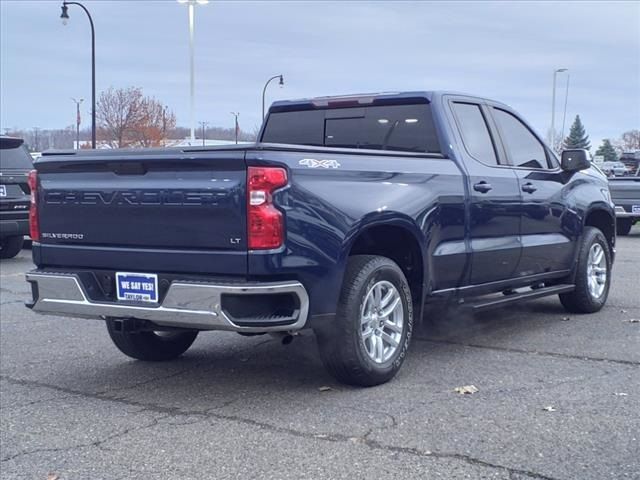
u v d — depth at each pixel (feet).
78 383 19.56
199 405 17.44
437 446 14.53
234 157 15.89
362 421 15.98
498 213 22.12
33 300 18.67
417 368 20.06
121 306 17.13
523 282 23.86
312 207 16.51
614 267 40.06
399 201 18.60
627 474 13.20
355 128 22.77
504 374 19.35
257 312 16.05
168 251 16.75
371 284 17.88
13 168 44.42
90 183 17.84
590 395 17.48
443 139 21.11
